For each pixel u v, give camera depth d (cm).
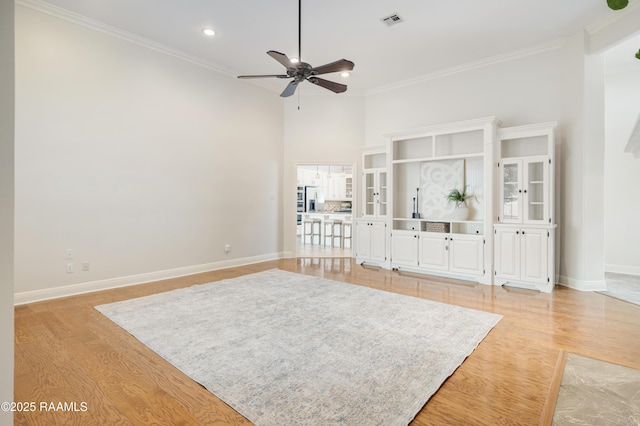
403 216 607
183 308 357
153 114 480
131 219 459
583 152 435
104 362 239
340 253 747
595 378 220
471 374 225
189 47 495
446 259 511
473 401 195
